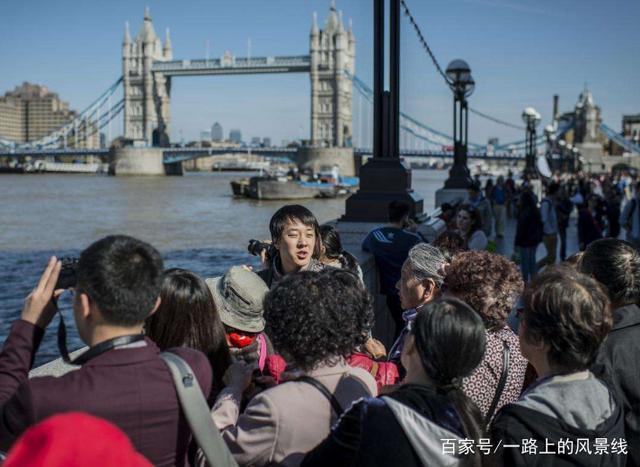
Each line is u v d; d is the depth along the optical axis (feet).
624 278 11.47
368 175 27.48
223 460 8.30
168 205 240.12
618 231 65.10
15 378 8.03
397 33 27.61
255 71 640.17
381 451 7.66
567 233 72.84
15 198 269.85
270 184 280.92
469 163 447.01
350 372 9.26
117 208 220.43
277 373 10.72
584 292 9.00
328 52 615.98
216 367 10.71
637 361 10.72
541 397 8.74
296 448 8.63
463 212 28.45
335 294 9.14
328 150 536.42
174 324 10.32
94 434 4.71
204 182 474.90
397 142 27.84
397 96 27.68
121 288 7.97
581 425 8.51
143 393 7.89
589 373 9.16
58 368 12.23
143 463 4.82
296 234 14.40
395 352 13.43
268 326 9.32
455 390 8.36
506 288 11.37
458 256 12.06
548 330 8.95
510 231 72.74
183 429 8.34
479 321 8.52
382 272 21.30
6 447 7.63
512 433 8.42
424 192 348.79
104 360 7.97
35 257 101.35
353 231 26.48
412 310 13.69
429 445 7.59
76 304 8.17
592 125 390.42
